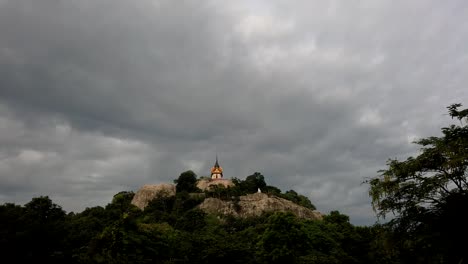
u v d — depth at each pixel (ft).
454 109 107.55
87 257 184.85
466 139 102.73
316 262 232.32
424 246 109.29
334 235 285.43
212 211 588.50
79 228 314.55
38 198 226.99
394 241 112.47
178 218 508.12
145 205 651.25
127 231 202.39
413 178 110.93
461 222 99.60
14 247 166.30
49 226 189.06
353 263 259.80
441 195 106.01
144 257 201.57
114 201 645.51
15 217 180.75
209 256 220.43
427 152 106.73
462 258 98.27
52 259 182.19
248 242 291.99
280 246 231.91
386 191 111.34
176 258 229.45
